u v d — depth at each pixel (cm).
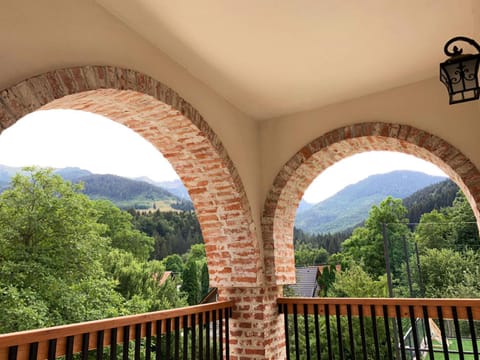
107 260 1463
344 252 1966
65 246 1134
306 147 454
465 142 375
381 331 1318
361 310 365
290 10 283
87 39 256
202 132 369
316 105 455
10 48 208
